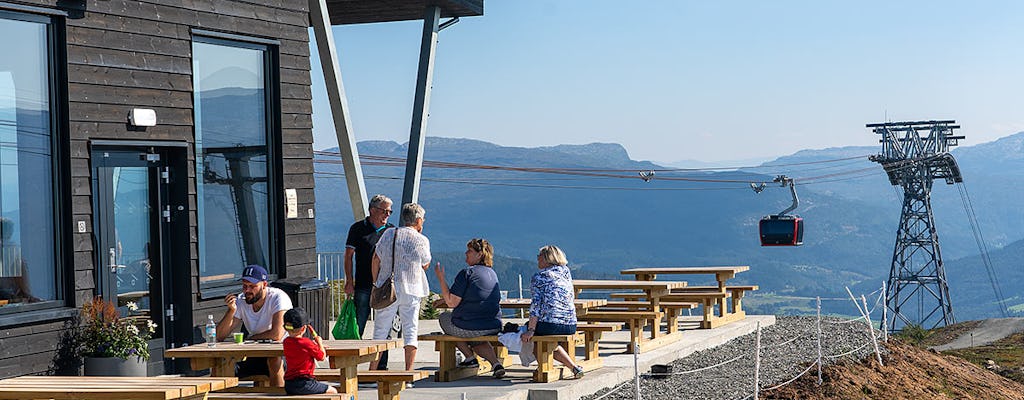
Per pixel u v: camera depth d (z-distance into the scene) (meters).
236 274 11.07
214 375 7.77
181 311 10.41
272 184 11.55
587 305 11.34
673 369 11.45
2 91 8.87
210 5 10.68
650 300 12.56
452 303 9.52
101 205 9.70
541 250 9.69
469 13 16.91
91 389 6.07
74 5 9.31
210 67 10.79
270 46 11.52
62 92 9.29
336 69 13.73
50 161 9.26
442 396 8.70
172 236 10.42
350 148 13.89
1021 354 22.95
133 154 10.05
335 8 16.41
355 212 13.99
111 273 9.80
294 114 11.74
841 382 12.05
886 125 84.94
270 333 8.09
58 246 9.29
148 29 10.02
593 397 9.41
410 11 16.77
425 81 16.22
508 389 9.02
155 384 6.29
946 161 82.50
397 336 12.70
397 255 9.17
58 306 9.23
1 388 6.17
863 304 14.03
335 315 15.91
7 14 8.85
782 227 41.66
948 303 81.62
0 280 8.78
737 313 15.86
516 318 16.69
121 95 9.74
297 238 11.77
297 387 7.09
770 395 10.91
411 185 16.02
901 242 84.38
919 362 14.78
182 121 10.34
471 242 9.81
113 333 9.38
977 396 13.66
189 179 10.40
